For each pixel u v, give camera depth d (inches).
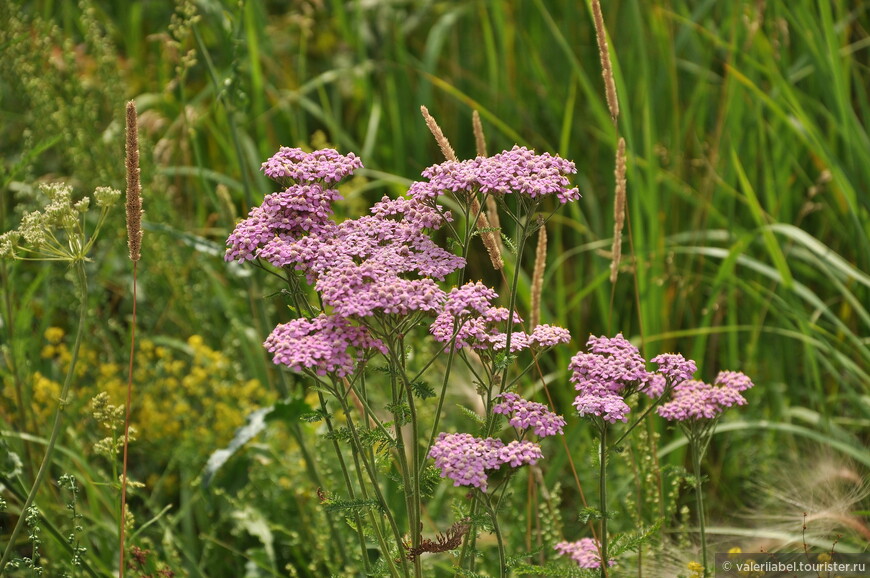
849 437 203.6
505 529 195.5
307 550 193.5
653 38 263.0
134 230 128.7
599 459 131.3
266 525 192.7
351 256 120.6
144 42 323.6
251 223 121.3
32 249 133.3
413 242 122.5
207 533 202.5
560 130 269.3
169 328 253.4
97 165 228.5
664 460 208.8
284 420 181.9
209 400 215.9
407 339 215.2
